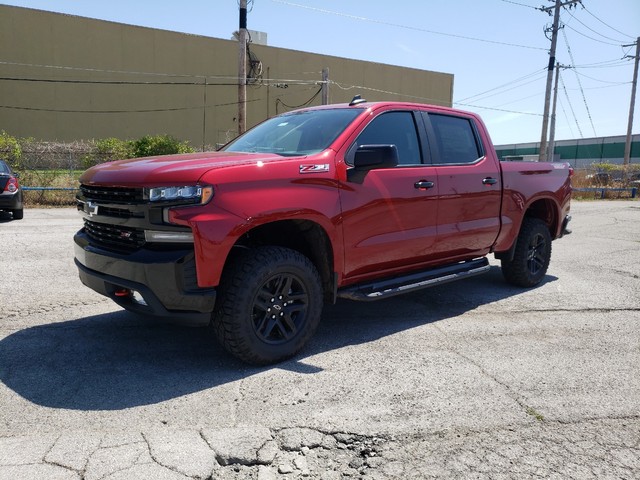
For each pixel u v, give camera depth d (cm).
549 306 553
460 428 297
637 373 381
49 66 4259
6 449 264
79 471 246
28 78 4200
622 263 805
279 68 5103
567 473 257
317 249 412
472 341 441
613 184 2789
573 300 579
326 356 401
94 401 319
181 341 425
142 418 299
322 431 290
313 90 5303
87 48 4375
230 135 5025
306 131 451
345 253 412
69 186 1731
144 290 342
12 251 775
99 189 378
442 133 510
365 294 430
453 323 491
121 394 329
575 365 393
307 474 252
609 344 440
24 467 249
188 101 4816
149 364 378
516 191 574
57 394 328
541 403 330
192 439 277
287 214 370
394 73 5744
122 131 4578
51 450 264
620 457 272
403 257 462
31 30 4175
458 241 511
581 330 476
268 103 5109
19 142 1847
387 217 438
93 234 399
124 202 355
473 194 518
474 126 550
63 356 389
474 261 548
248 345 362
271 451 269
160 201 334
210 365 378
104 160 1975
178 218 332
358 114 444
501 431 295
